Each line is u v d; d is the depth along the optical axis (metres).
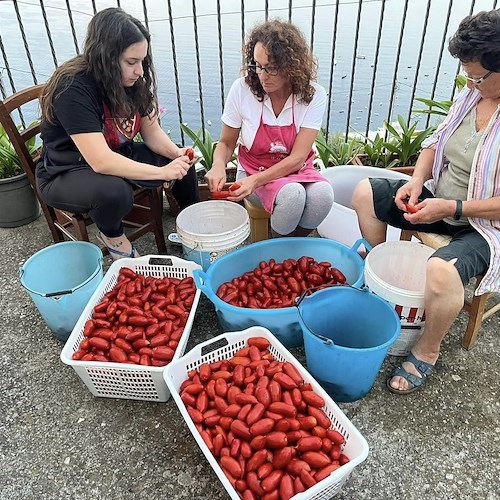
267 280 1.94
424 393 1.67
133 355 1.65
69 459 1.50
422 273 1.88
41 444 1.54
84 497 1.40
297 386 1.46
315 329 1.73
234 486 1.27
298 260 2.05
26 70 3.23
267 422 1.34
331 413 1.40
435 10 4.81
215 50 3.90
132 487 1.42
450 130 1.69
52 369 1.81
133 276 1.98
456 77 2.77
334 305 1.71
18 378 1.77
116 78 1.79
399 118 2.89
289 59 1.80
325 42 4.07
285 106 2.00
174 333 1.71
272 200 2.04
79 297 1.80
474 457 1.48
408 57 4.01
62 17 3.92
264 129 2.05
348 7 4.69
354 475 1.43
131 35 1.73
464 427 1.56
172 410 1.64
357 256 1.90
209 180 2.06
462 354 1.81
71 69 1.81
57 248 2.00
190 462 1.48
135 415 1.63
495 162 1.53
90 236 2.54
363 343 1.79
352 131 3.36
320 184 2.08
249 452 1.32
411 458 1.47
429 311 1.55
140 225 2.41
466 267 1.50
